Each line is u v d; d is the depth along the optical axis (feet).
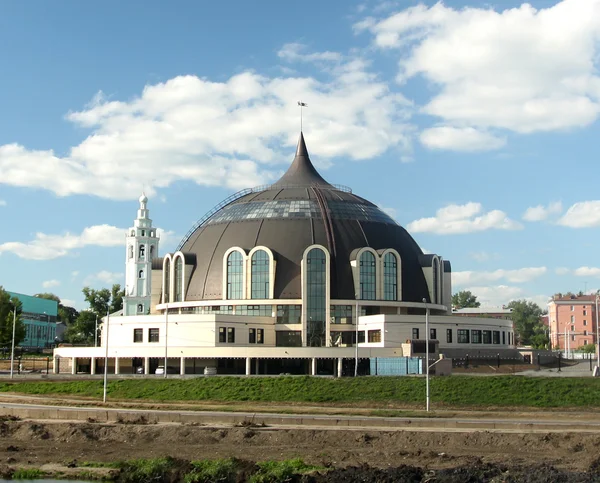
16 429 284.41
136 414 309.63
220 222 523.70
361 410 336.70
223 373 458.91
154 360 474.90
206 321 455.22
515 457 239.71
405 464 231.50
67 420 309.63
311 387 379.55
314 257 482.28
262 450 252.42
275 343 479.41
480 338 499.10
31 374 473.26
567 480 207.41
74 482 216.33
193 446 260.42
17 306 654.12
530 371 434.30
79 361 501.15
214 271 500.33
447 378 375.86
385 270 495.00
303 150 561.84
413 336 467.11
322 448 254.68
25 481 216.74
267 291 483.10
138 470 221.66
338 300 481.87
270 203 519.19
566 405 342.85
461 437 260.62
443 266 541.34
